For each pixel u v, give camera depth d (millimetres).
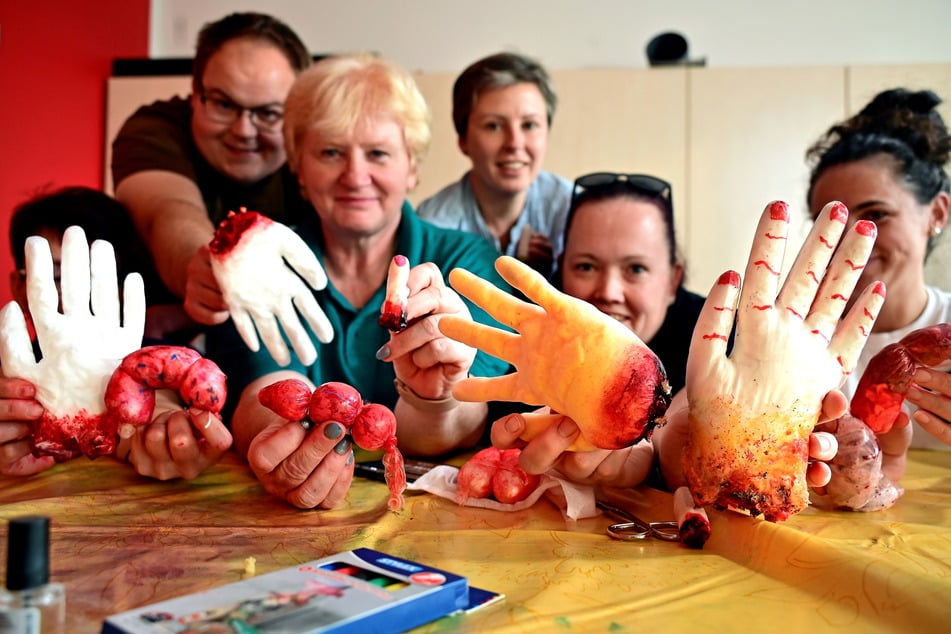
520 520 629
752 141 2318
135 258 1305
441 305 706
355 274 1129
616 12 2588
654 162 2355
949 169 1267
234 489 724
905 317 1064
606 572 502
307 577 433
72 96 2295
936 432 666
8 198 2121
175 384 647
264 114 1540
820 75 2287
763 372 563
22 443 729
